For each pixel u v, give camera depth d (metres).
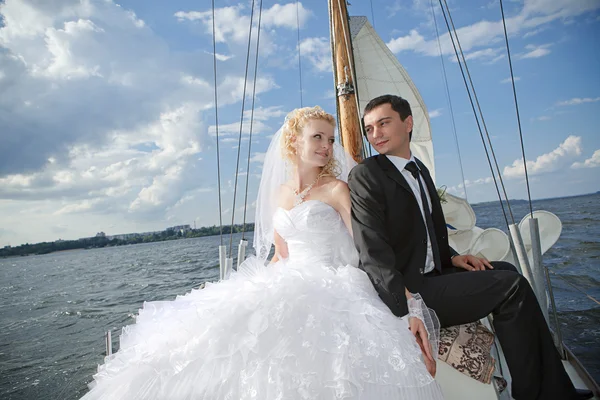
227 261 3.34
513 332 1.84
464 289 1.94
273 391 1.50
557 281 10.19
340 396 1.49
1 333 14.37
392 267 1.95
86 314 16.70
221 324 1.71
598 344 5.59
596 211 41.06
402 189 2.20
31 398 8.45
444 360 1.89
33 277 38.00
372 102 2.41
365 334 1.70
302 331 1.65
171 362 1.64
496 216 41.88
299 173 2.47
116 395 1.62
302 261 2.34
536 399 1.79
